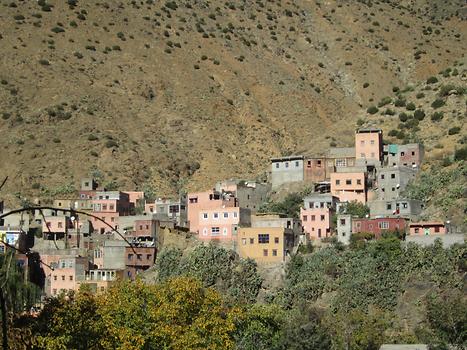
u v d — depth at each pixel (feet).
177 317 407.23
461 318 551.59
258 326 528.63
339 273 651.25
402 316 599.57
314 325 554.05
